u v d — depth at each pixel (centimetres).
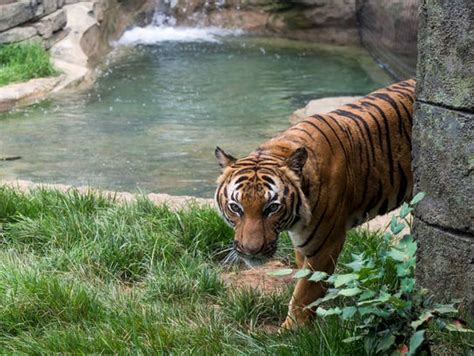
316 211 634
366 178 677
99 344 616
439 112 554
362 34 2455
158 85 1897
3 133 1492
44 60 1842
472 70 527
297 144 637
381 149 686
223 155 634
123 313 666
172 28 2605
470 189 541
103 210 891
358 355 554
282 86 1912
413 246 539
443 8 537
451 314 544
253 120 1594
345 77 2019
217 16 2659
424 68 562
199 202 969
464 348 540
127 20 2520
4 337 645
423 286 585
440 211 564
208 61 2200
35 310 677
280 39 2552
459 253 557
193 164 1311
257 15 2622
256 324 681
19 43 1878
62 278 735
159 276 753
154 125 1555
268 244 599
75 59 1973
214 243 839
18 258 779
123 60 2177
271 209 600
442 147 555
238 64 2170
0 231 867
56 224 855
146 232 830
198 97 1791
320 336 572
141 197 934
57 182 1216
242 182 605
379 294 546
